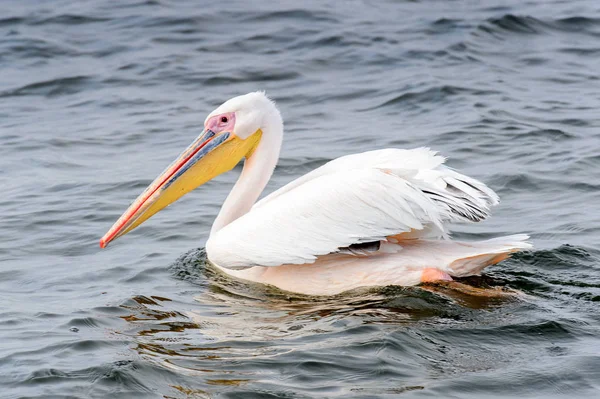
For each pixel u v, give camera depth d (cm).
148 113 2134
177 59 2453
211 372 958
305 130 1972
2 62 2491
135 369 962
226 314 1141
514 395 897
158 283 1257
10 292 1230
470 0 2808
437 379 927
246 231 1214
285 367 962
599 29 2572
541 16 2641
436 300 1140
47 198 1625
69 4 2866
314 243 1177
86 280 1270
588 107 2027
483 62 2356
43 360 991
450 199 1166
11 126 2091
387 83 2233
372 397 891
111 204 1586
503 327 1052
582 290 1172
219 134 1333
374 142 1864
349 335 1041
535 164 1692
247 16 2716
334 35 2544
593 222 1415
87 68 2433
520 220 1452
